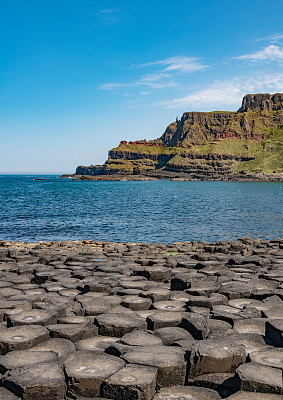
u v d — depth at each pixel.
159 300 8.92
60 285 10.65
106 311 7.93
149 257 15.82
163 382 5.11
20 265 14.05
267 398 4.53
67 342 6.23
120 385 4.70
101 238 27.72
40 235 29.05
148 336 6.37
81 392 4.87
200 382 5.17
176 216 43.19
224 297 8.63
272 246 19.38
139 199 76.38
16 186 142.88
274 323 6.49
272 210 52.19
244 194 102.06
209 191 120.88
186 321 6.64
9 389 4.90
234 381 4.93
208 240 26.98
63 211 47.78
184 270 12.95
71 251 18.95
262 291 9.06
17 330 6.46
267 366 5.07
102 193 100.44
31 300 8.87
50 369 5.20
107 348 5.91
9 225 34.47
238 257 14.66
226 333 6.47
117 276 11.70
